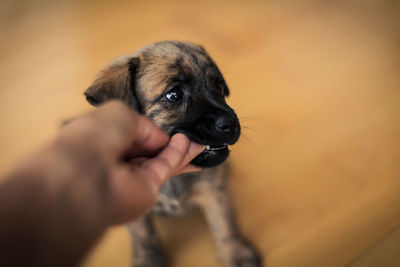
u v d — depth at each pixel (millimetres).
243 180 483
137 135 247
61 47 643
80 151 185
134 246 424
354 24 657
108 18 696
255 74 584
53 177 168
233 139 344
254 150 506
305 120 531
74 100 568
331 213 451
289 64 596
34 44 650
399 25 647
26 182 161
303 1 713
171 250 441
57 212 161
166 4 722
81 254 161
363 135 512
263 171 489
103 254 437
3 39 660
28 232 148
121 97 348
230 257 421
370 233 429
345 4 700
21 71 608
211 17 687
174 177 377
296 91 562
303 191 471
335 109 540
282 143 510
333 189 470
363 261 411
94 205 175
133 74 356
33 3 731
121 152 211
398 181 467
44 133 531
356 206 453
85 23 688
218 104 351
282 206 462
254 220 454
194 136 342
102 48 635
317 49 615
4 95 578
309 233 439
